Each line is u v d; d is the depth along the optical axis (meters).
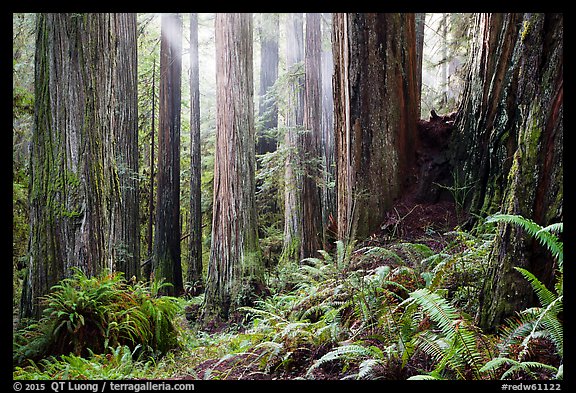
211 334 10.01
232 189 10.97
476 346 3.53
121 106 13.86
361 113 8.80
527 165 4.15
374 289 5.08
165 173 15.93
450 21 13.17
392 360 3.94
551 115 4.10
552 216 3.95
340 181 9.70
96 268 6.96
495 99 7.61
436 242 7.29
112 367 5.64
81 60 6.97
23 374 5.19
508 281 4.12
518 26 7.20
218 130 11.27
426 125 9.31
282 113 19.23
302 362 4.67
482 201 7.46
